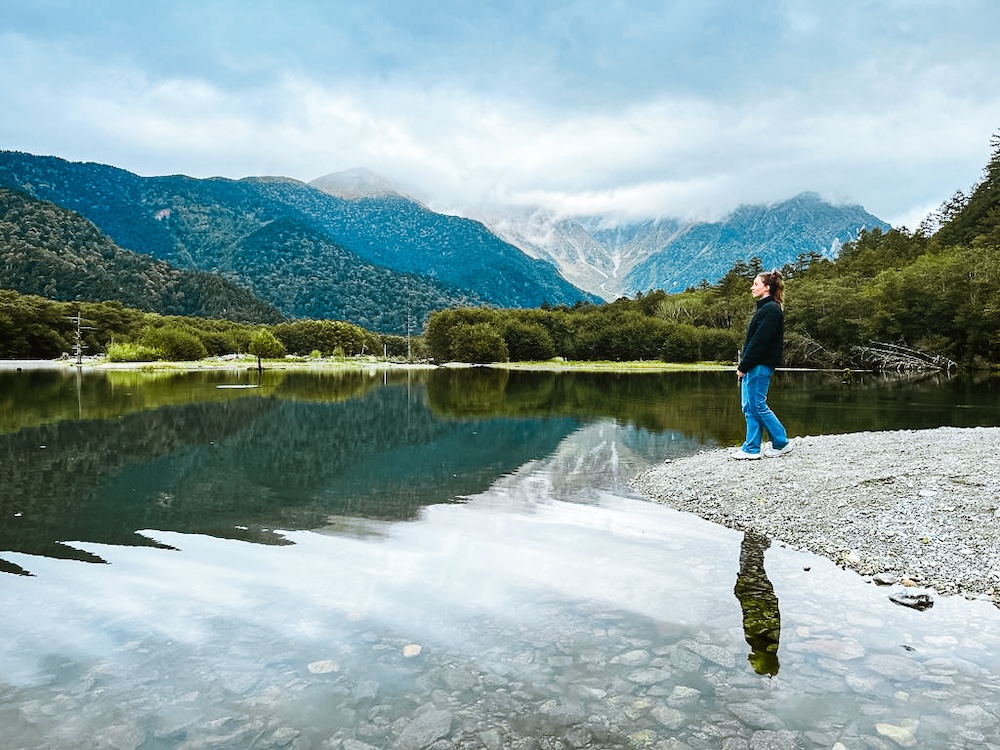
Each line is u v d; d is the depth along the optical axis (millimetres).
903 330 86062
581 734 3502
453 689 3965
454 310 128750
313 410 23094
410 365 100375
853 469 10906
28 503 8703
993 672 4293
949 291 82062
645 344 123625
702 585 5945
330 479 10602
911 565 6574
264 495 9344
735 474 11023
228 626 4824
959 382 52688
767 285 12180
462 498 9344
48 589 5527
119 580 5770
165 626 4805
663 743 3424
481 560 6504
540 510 8711
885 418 22094
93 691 3865
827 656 4500
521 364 109812
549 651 4508
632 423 19656
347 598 5414
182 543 6934
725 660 4406
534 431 17453
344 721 3590
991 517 7816
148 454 12961
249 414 21188
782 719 3670
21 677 4020
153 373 57250
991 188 128125
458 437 16078
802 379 55844
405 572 6098
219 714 3637
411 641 4621
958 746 3402
